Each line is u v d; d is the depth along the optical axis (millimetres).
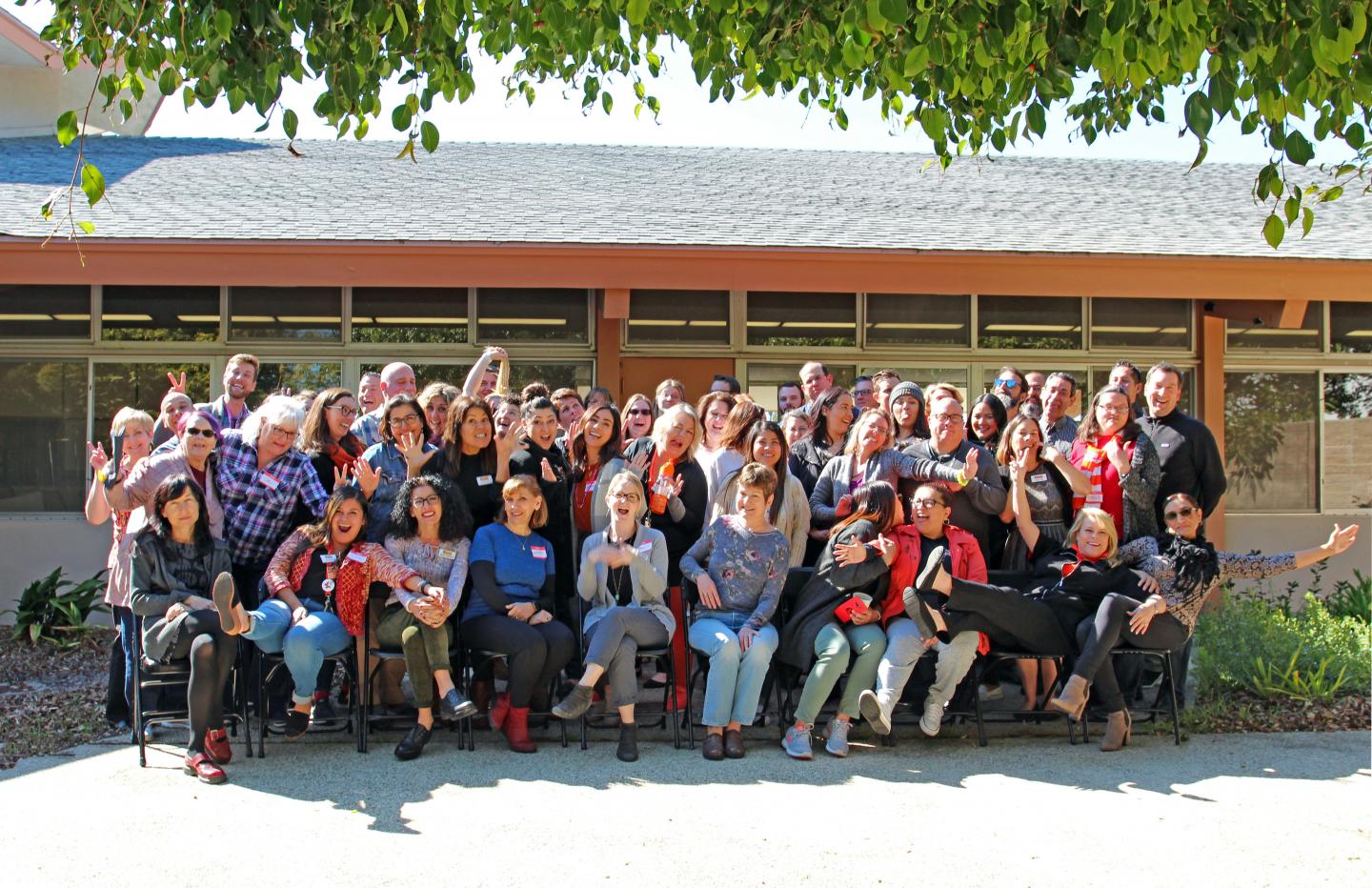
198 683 4895
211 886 3703
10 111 11969
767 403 9664
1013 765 5148
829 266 8516
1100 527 5535
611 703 6082
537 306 9469
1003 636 5488
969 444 5957
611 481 5668
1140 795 4699
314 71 4559
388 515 5633
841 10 4578
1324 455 10016
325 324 9312
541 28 4945
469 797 4621
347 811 4441
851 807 4523
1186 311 9984
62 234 7895
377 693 5766
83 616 8484
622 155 12234
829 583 5477
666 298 9578
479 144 12602
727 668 5266
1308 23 3809
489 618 5348
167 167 10617
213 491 5520
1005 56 4535
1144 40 4102
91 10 4582
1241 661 6395
